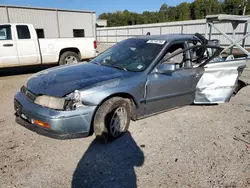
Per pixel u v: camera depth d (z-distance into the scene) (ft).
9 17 48.29
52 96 8.89
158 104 11.67
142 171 8.16
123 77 10.28
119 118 10.31
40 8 52.13
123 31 96.68
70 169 8.22
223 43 58.44
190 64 12.73
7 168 8.16
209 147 9.89
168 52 12.42
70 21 58.29
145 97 10.90
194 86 13.03
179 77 11.96
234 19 27.27
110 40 105.50
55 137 8.77
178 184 7.50
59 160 8.74
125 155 9.16
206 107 15.02
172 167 8.41
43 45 25.18
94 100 9.08
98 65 12.28
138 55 12.00
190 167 8.43
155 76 11.08
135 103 10.70
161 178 7.79
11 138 10.30
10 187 7.23
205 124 12.30
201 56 13.51
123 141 10.28
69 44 27.20
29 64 24.75
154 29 82.43
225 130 11.63
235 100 16.76
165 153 9.34
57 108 8.68
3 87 20.12
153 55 11.53
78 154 9.18
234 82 14.07
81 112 8.85
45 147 9.63
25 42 23.86
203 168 8.38
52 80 10.12
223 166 8.54
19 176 7.77
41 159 8.77
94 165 8.48
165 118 12.94
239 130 11.67
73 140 10.27
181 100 12.75
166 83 11.49
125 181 7.63
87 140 10.30
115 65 11.94
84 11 60.03
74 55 27.84
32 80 10.77
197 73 12.80
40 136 10.56
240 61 14.42
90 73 10.77
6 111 13.76
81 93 8.90
